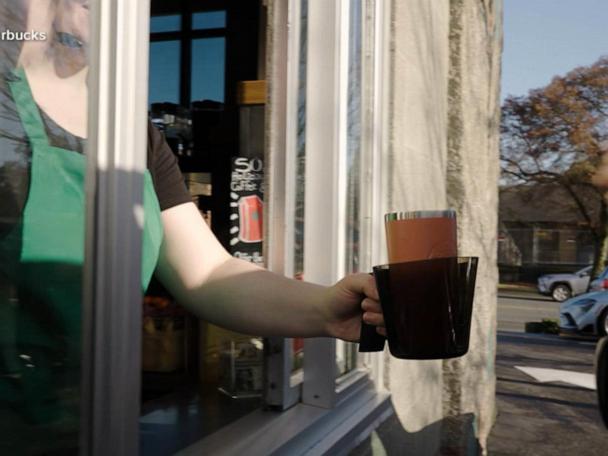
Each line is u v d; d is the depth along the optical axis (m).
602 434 6.04
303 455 2.03
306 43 2.50
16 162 1.05
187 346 2.40
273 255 2.23
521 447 5.61
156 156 1.46
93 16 1.20
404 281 0.99
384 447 2.88
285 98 2.24
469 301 1.01
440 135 4.20
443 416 4.20
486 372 4.99
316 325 1.36
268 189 2.24
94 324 1.20
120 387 1.25
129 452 1.28
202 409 2.17
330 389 2.35
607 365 1.83
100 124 1.21
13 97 1.04
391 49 3.15
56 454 1.14
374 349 1.23
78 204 1.16
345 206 2.61
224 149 2.72
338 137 2.50
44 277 1.10
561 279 21.22
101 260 1.21
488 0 5.09
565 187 26.80
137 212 1.28
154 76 3.02
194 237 1.49
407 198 3.40
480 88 4.87
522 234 28.73
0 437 1.04
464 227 4.41
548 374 8.73
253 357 2.29
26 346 1.08
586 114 25.30
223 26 2.92
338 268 2.55
